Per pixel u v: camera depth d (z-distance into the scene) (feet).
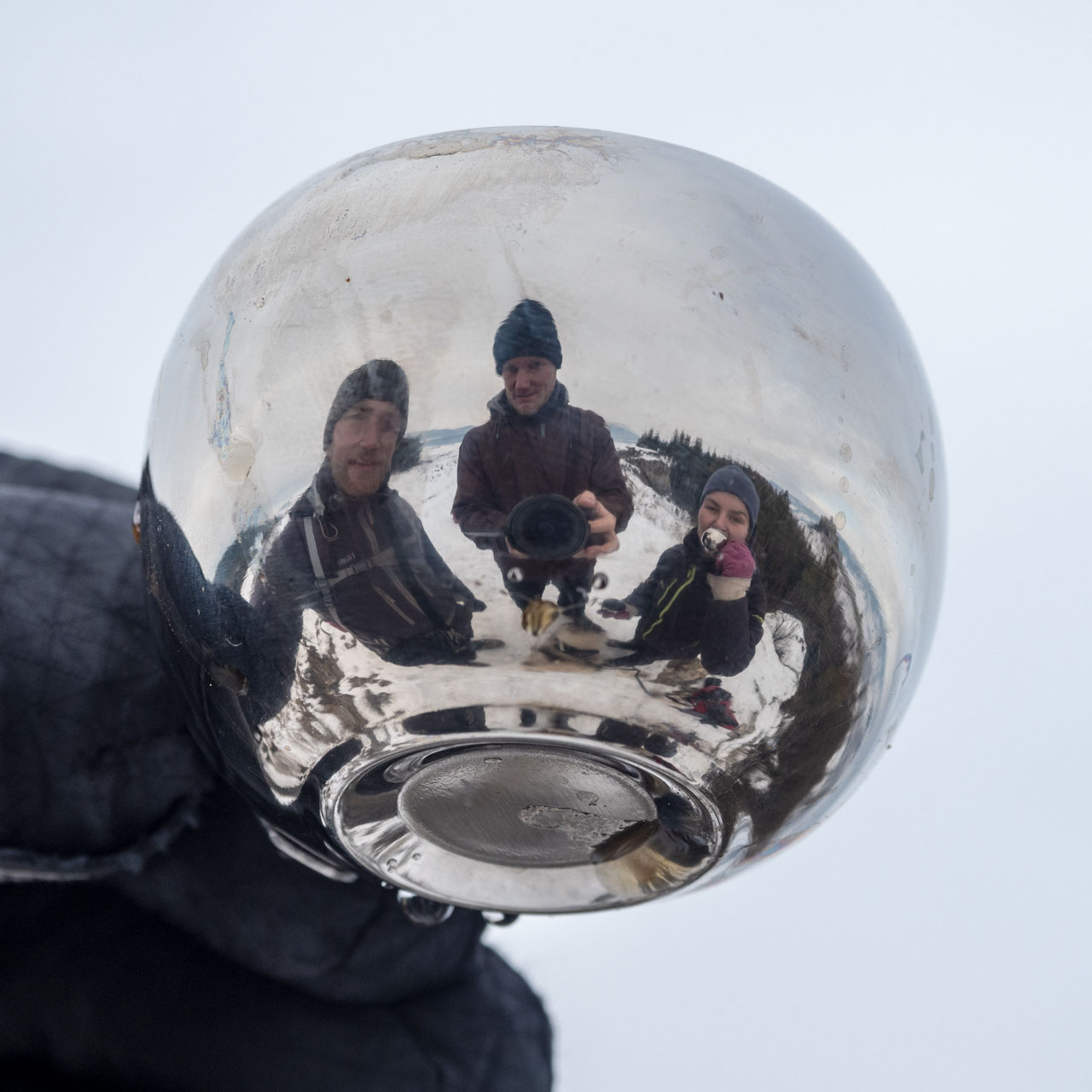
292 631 1.98
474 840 2.41
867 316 2.19
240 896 3.40
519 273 1.92
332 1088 3.61
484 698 1.94
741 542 1.89
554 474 1.83
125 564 3.12
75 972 3.53
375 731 2.02
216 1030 3.55
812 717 2.08
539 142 2.15
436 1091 3.75
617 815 2.30
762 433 1.93
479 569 1.85
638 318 1.91
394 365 1.88
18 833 3.07
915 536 2.20
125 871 3.21
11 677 2.97
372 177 2.12
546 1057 4.20
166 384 2.27
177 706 3.06
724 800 2.13
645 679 1.92
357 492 1.87
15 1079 3.60
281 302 2.03
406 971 3.69
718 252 2.02
